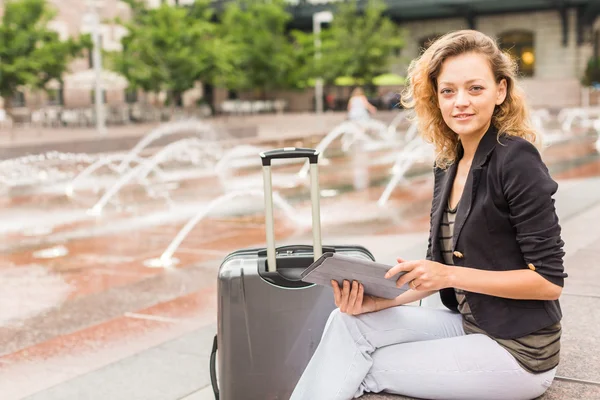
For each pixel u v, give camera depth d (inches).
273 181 522.0
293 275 119.0
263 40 1346.0
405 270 102.0
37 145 645.3
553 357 107.7
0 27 924.6
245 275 117.6
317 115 1347.2
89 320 212.1
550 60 1578.5
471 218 106.0
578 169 511.2
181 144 780.0
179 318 210.5
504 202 103.7
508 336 106.3
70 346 189.3
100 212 410.3
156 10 1117.7
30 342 193.8
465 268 103.0
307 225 353.4
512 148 103.3
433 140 116.3
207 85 1674.5
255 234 334.3
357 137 911.0
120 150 758.5
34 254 303.7
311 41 1416.1
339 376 111.6
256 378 119.8
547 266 101.1
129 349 185.6
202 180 553.3
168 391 153.9
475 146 110.0
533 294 102.0
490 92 105.7
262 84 1406.3
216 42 1151.0
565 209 332.5
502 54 107.8
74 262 287.6
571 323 166.9
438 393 111.3
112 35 1424.7
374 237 307.3
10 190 511.5
